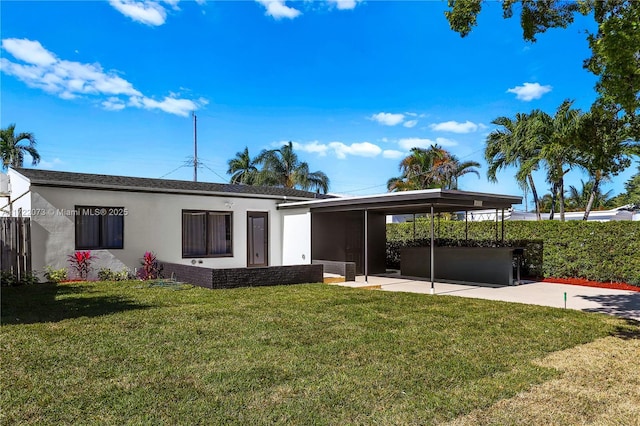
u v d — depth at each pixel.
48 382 3.94
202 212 13.84
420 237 17.77
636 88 5.16
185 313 7.03
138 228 12.41
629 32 4.99
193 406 3.47
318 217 14.39
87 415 3.28
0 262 10.27
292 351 5.00
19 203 11.98
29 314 6.89
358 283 12.12
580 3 7.05
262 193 15.70
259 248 15.25
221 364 4.51
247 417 3.29
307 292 9.62
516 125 19.70
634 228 11.26
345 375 4.23
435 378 4.19
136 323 6.29
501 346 5.37
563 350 5.29
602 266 11.86
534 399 3.77
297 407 3.49
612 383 4.18
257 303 8.05
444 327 6.35
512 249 12.08
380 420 3.29
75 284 10.48
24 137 29.69
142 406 3.46
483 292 10.55
